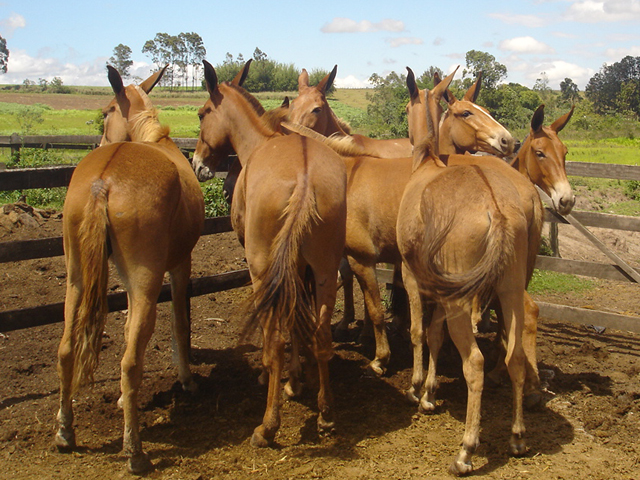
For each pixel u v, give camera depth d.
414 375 4.22
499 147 5.38
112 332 5.32
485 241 3.12
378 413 4.12
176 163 4.02
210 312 6.08
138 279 3.22
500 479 3.21
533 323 4.16
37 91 107.31
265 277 3.26
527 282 4.18
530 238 4.09
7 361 4.58
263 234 3.51
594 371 5.00
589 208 12.77
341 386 4.61
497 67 28.59
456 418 4.06
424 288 3.20
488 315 5.97
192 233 3.97
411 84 5.27
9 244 4.27
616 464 3.41
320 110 6.05
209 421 3.92
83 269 3.12
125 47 130.50
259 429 3.53
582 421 4.00
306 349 4.11
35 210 8.21
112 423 3.84
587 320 5.47
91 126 36.50
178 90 114.69
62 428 3.40
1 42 119.81
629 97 69.56
